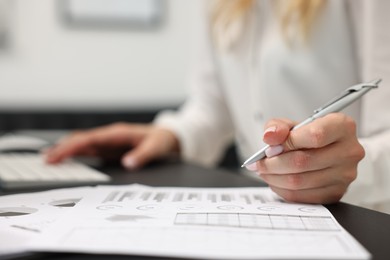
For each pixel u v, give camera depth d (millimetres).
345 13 664
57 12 1748
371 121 526
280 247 245
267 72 738
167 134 778
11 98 1737
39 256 239
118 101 1836
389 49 536
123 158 698
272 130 364
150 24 1836
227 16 801
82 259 237
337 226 292
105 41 1809
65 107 1741
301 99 717
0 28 1691
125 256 238
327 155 357
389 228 299
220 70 904
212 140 891
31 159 701
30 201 366
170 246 244
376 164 442
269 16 768
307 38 682
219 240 255
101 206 343
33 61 1744
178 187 463
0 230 276
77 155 701
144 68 1846
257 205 358
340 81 681
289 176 368
